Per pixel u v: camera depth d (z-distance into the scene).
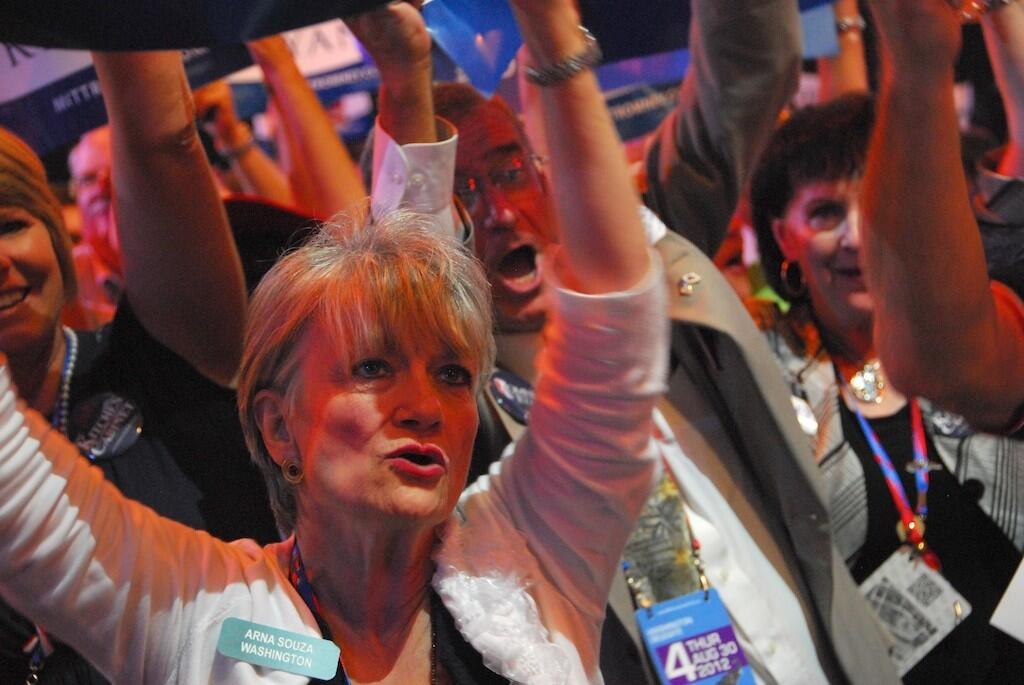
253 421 1.49
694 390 2.25
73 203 3.03
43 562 1.31
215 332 2.16
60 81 2.48
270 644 1.39
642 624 2.04
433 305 1.42
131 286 2.17
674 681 2.01
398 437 1.38
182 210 2.10
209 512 2.02
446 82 2.51
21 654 1.84
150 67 2.03
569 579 1.54
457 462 1.43
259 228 2.32
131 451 2.04
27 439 1.33
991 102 3.14
